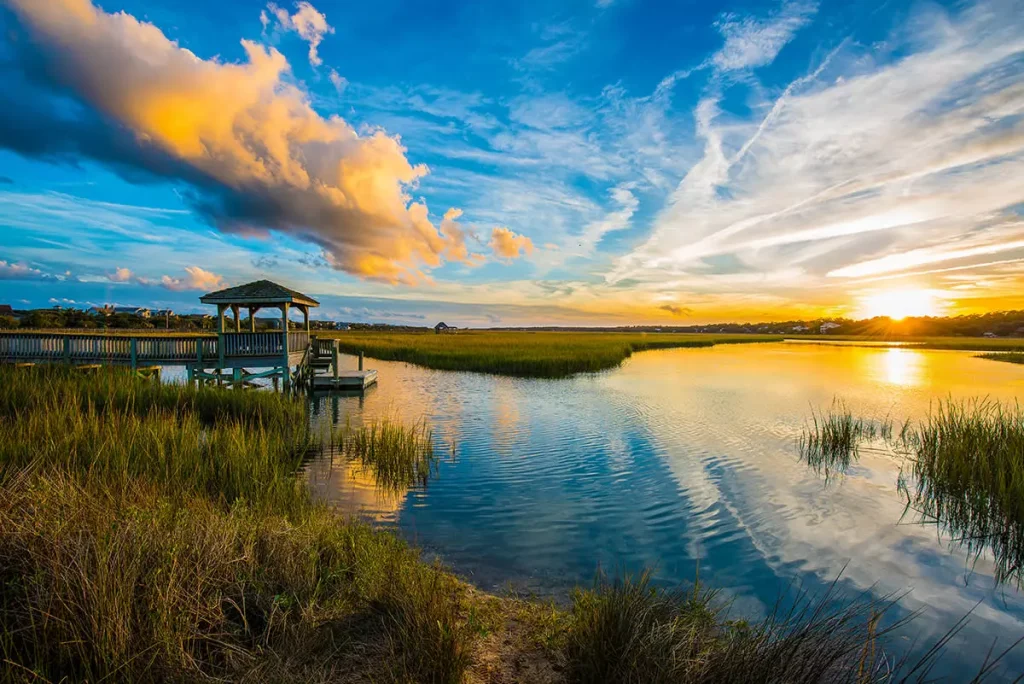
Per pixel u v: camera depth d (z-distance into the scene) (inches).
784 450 503.2
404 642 153.0
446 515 323.0
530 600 213.8
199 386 655.8
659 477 411.5
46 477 216.4
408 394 914.7
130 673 124.0
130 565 153.3
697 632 158.2
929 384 1071.0
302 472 408.5
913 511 337.4
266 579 179.8
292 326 1069.1
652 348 2738.7
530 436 565.0
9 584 142.9
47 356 722.2
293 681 134.0
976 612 217.8
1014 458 345.1
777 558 267.7
